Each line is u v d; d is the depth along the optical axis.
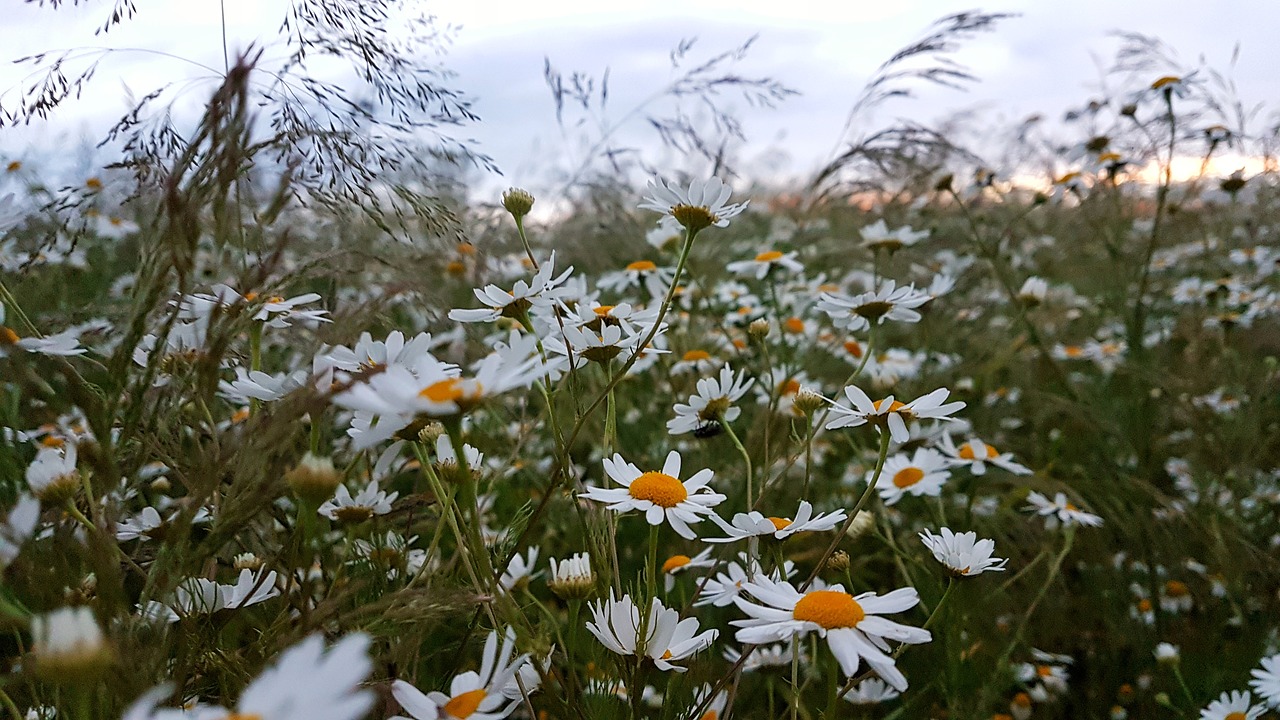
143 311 0.19
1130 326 0.59
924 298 0.31
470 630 0.24
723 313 0.67
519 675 0.22
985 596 0.37
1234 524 0.42
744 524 0.23
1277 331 0.58
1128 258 0.66
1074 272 0.80
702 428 0.30
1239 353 0.58
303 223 0.30
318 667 0.14
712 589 0.27
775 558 0.24
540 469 0.48
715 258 0.73
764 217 1.00
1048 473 0.49
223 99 0.19
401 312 0.35
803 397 0.27
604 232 0.69
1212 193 0.71
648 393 0.54
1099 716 0.38
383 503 0.25
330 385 0.19
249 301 0.22
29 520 0.17
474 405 0.18
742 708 0.32
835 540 0.23
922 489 0.38
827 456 0.55
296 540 0.20
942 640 0.34
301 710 0.13
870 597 0.20
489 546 0.27
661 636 0.22
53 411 0.26
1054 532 0.42
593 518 0.27
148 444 0.20
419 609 0.19
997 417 0.55
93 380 0.26
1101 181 0.65
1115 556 0.43
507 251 0.60
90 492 0.19
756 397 0.50
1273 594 0.39
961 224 0.75
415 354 0.22
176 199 0.18
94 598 0.20
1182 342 0.63
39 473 0.19
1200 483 0.45
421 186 0.28
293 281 0.22
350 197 0.25
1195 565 0.41
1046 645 0.40
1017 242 0.78
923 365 0.58
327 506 0.25
